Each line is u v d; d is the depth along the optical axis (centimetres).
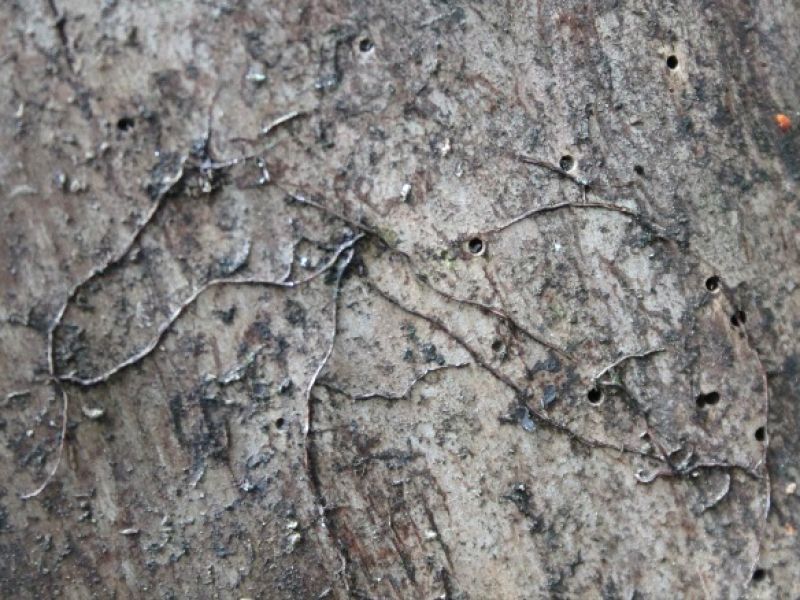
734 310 15
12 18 14
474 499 15
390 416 15
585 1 15
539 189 15
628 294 15
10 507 14
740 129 15
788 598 15
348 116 14
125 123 14
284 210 14
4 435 14
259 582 14
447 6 14
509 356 15
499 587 15
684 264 15
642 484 15
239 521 14
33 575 14
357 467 14
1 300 14
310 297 14
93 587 14
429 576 15
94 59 14
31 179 14
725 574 15
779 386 15
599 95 15
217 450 14
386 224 14
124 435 14
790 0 15
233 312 14
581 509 15
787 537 15
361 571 15
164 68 14
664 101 15
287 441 14
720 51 15
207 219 14
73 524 14
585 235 15
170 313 14
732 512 15
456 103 14
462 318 15
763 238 15
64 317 14
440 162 14
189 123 14
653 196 15
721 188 15
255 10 14
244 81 14
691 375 15
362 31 14
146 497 14
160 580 14
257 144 14
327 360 14
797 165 15
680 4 15
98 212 14
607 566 15
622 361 15
